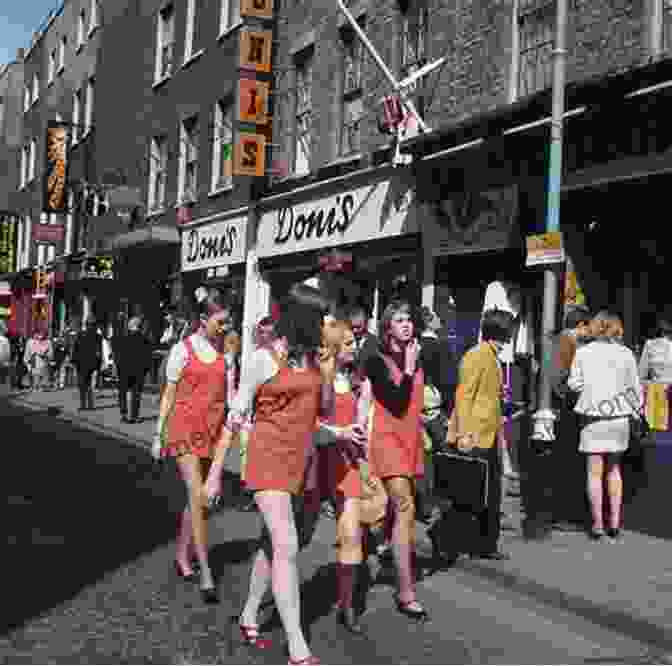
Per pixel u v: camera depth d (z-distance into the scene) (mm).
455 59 13055
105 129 30906
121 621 5652
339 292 15484
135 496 10188
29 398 23594
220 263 21125
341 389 6277
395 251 14297
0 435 15469
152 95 26219
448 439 7570
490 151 11469
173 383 6457
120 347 17703
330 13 16844
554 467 9383
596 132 9711
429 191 13180
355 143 16047
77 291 33156
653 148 9039
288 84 18484
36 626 5473
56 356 28375
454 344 12766
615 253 10086
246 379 5145
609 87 9172
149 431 16359
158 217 25328
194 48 23531
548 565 7391
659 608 6152
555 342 9312
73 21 36375
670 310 9312
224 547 7902
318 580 7012
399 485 6070
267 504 5062
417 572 7395
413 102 14047
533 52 11617
